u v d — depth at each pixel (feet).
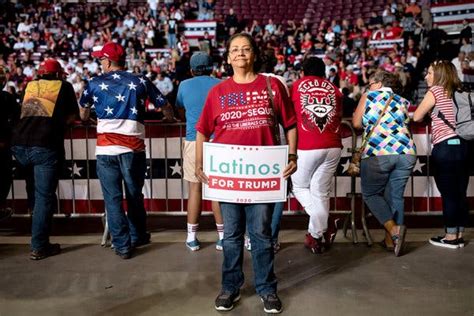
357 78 44.86
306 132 13.35
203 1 68.28
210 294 11.39
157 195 17.30
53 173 13.99
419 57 48.91
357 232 16.24
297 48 58.08
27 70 54.44
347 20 64.08
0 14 65.72
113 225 13.75
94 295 11.39
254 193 10.13
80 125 16.87
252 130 10.08
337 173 17.19
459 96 13.79
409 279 12.12
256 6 71.97
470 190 17.12
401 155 13.74
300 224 17.75
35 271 12.96
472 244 14.78
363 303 10.82
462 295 11.15
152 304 10.89
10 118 15.11
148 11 66.80
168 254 14.19
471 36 50.55
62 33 63.26
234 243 10.52
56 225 18.06
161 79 47.26
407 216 19.07
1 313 10.53
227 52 10.46
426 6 56.13
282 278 12.32
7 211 16.48
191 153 14.16
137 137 13.98
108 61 14.08
